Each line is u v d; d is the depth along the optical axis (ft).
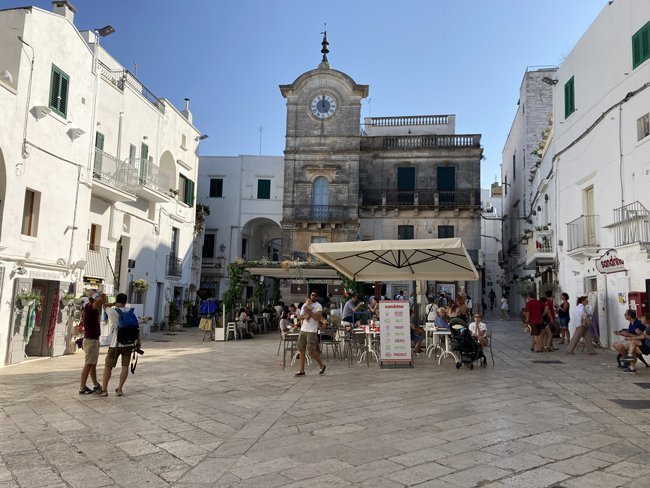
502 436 19.85
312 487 14.75
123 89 71.51
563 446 18.53
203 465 16.75
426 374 36.19
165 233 87.61
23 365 43.80
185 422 22.57
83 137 55.47
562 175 65.67
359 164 114.32
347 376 35.58
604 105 54.70
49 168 49.44
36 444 19.35
